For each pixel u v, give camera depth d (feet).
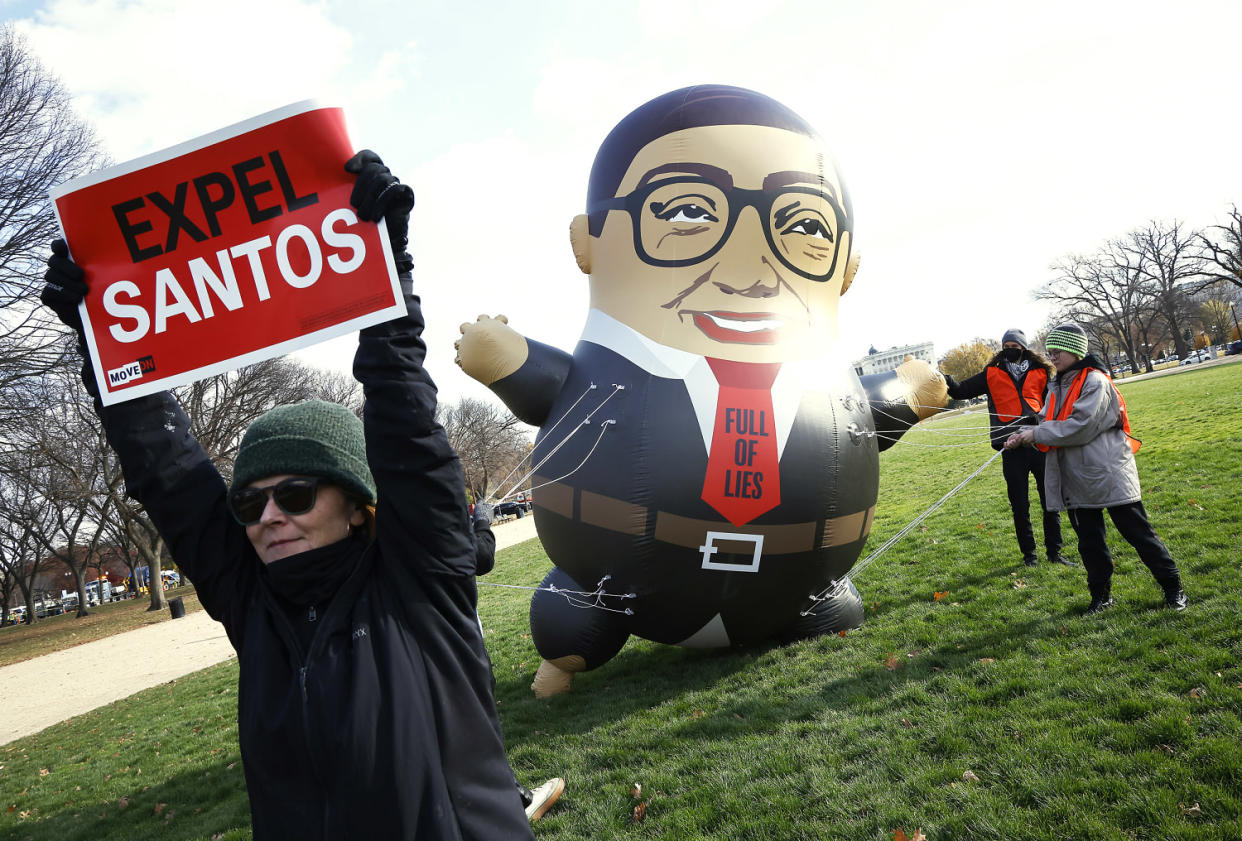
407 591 5.90
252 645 5.90
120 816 20.26
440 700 5.68
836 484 18.08
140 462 6.31
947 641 17.90
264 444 6.05
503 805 5.74
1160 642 14.97
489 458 184.24
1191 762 10.69
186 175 6.49
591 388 18.54
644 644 24.39
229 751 24.61
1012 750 12.00
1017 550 26.03
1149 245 199.11
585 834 12.36
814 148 19.77
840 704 15.43
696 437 17.22
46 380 73.46
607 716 17.79
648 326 18.57
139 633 79.97
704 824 11.85
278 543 5.98
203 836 16.89
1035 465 23.44
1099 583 17.62
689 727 15.79
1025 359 23.82
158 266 6.49
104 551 187.21
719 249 18.66
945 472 57.82
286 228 6.32
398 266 6.21
